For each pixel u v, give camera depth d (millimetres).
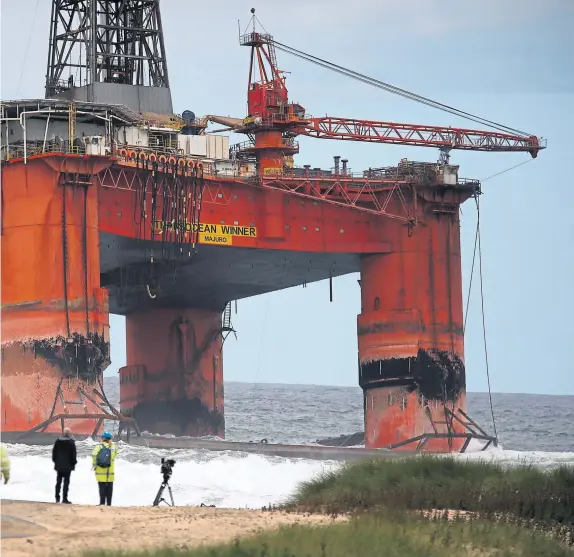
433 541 140750
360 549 131375
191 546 132500
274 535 136500
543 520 168375
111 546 132750
